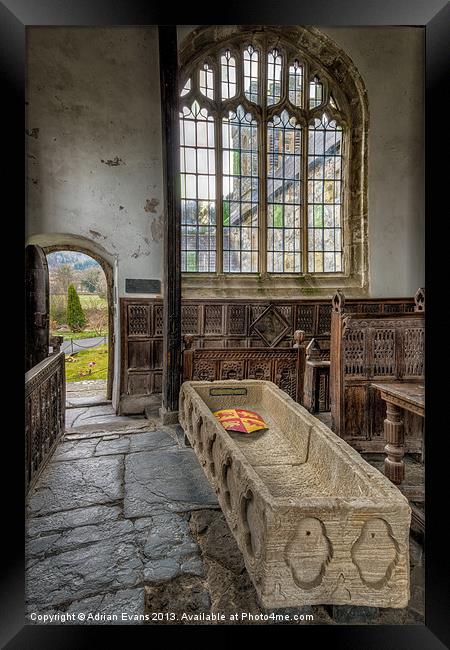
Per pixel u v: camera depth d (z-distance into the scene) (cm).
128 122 553
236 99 674
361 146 699
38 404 316
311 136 716
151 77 561
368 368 358
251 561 166
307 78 698
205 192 673
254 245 702
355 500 150
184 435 392
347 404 359
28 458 284
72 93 529
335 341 365
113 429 444
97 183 543
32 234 522
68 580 195
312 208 725
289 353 477
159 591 187
